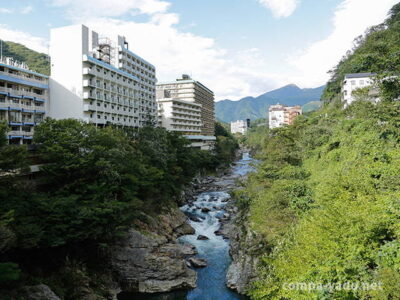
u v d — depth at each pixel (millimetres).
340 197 22672
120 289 28266
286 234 25125
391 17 78125
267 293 16766
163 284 28391
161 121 97250
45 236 22828
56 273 24766
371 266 16219
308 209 28000
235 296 26641
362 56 29438
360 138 33594
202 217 48094
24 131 54281
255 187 38625
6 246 19688
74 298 23562
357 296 13922
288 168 39875
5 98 50938
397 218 16844
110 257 29234
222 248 36500
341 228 16984
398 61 26359
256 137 157875
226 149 124688
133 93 77000
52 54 59062
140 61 85500
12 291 19844
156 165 48188
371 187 22984
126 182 36781
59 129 34125
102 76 62281
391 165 24516
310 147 46125
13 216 21734
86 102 58406
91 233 25906
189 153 67312
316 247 16641
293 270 16734
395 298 12586
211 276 30250
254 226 31234
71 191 30375
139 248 29953
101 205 27875
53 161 32281
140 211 36938
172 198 50812
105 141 37469
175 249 31500
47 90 59219
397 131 30062
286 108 152000
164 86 122500
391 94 29922
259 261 26891
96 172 32969
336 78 87188
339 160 35469
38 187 30656
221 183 74812
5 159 23094
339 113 55625
